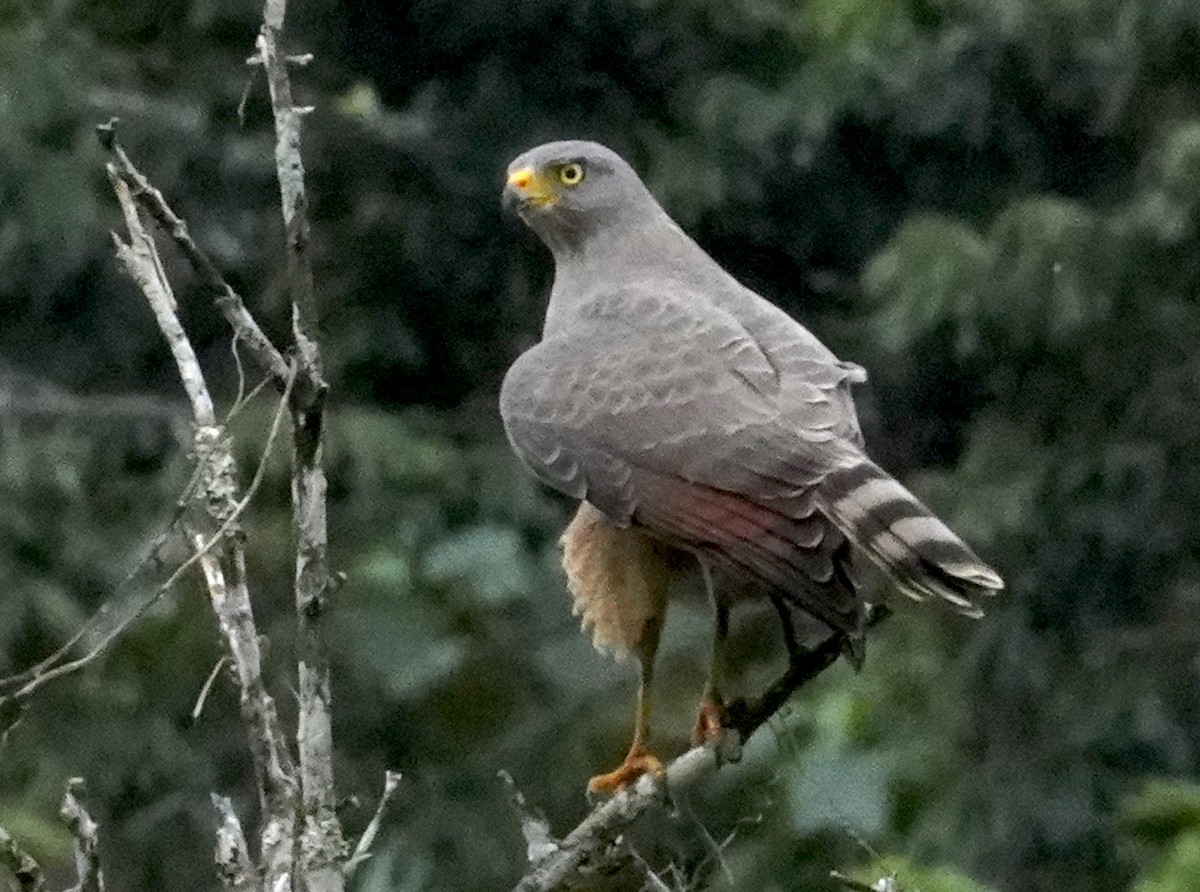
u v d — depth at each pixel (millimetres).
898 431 16156
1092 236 14539
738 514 6949
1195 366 14570
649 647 7426
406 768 13805
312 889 5863
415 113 16172
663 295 7637
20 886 5719
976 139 16188
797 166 16391
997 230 14672
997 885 13141
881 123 16312
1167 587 14477
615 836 6344
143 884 13617
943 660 13852
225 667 6625
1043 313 14516
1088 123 15953
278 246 15430
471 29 16094
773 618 9727
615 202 8133
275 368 5965
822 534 6797
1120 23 14398
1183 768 13852
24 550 14430
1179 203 14141
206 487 6008
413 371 16375
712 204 16078
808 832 11164
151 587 13242
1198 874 8703
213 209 15398
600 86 16312
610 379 7359
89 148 15039
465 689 13859
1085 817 13430
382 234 16031
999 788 13406
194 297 15375
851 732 12664
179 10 15797
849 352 16297
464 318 16375
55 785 13375
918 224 14852
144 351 15609
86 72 15188
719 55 16328
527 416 7469
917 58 16109
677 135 16281
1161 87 14617
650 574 7371
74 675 13695
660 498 7098
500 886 13484
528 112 16266
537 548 15055
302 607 5965
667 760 10836
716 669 7035
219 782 13852
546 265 16359
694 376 7254
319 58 16078
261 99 15609
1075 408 14852
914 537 6625
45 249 14961
